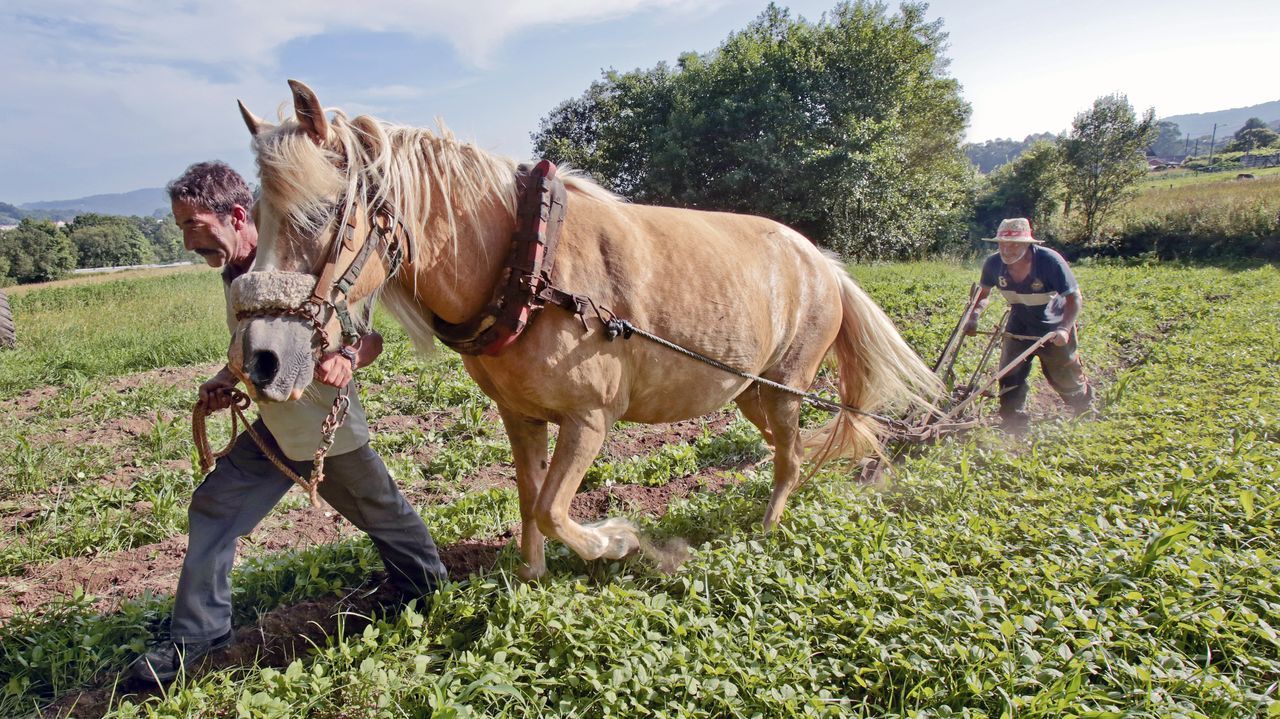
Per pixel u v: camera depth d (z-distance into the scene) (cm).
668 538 404
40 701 286
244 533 297
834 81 2619
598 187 322
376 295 260
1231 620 299
